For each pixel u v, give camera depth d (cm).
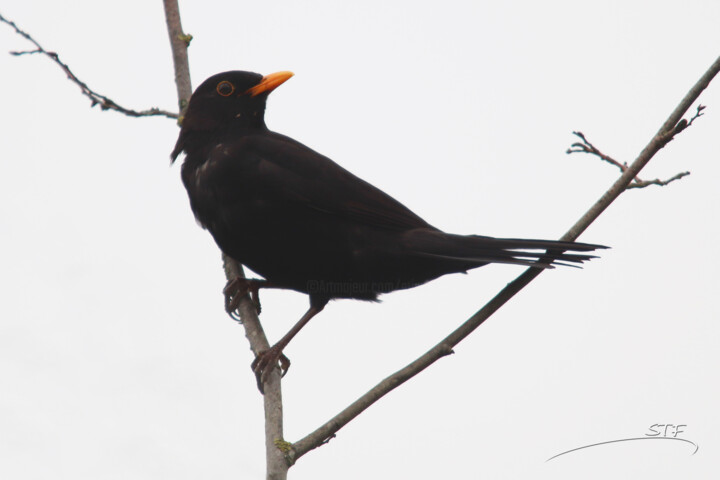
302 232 1025
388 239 1024
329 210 1022
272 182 1017
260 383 963
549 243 941
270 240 1030
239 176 1024
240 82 1102
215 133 1086
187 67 1173
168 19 1192
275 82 1102
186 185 1076
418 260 1016
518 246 961
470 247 986
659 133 916
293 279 1053
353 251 1027
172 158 1107
